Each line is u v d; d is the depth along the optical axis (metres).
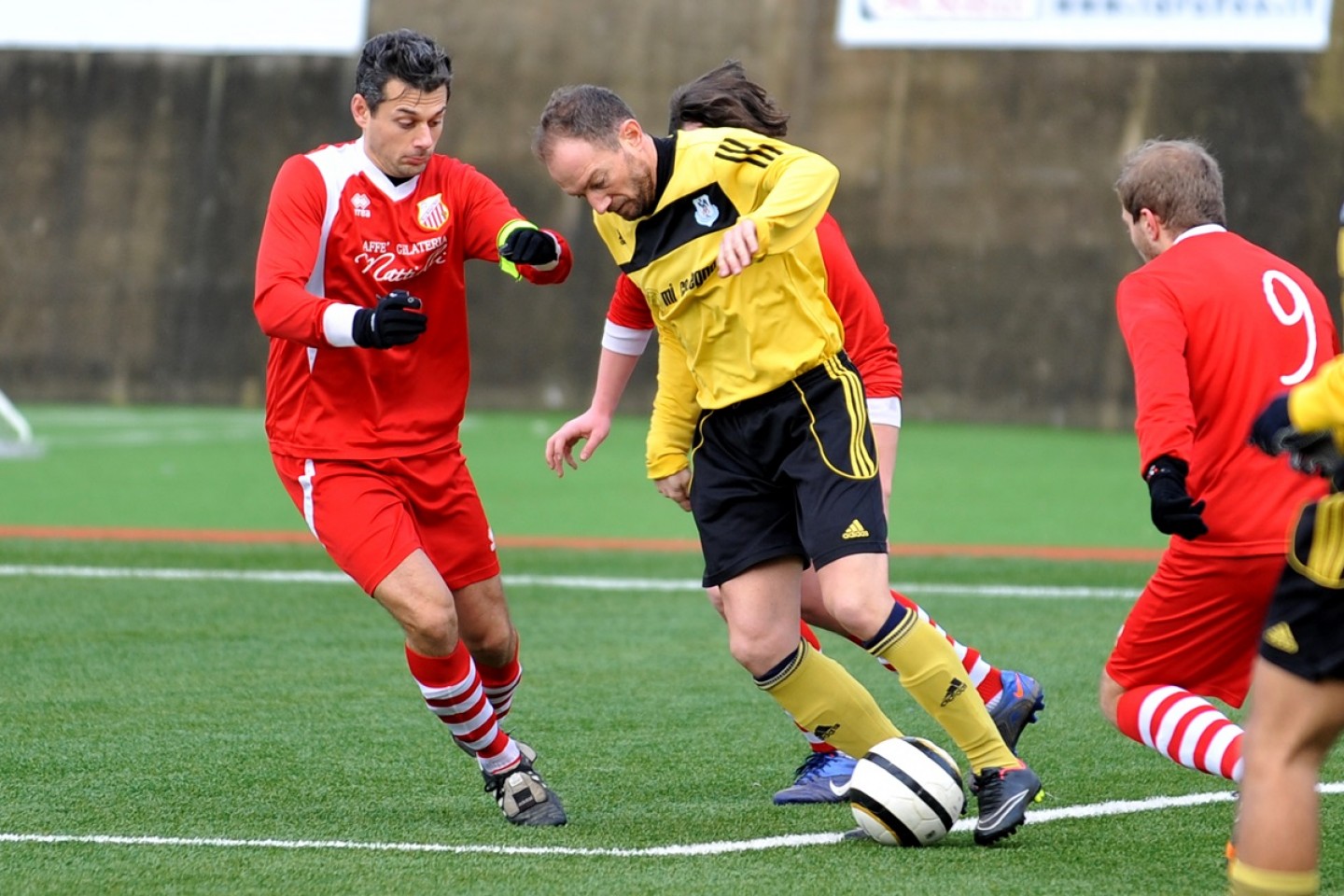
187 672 23.03
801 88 76.94
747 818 15.83
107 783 17.05
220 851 14.48
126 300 85.44
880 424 16.72
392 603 15.26
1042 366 73.81
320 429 15.91
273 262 15.13
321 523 15.78
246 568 32.97
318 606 28.77
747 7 77.69
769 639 15.03
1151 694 14.49
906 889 13.23
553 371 80.19
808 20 77.00
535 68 80.25
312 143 83.75
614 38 79.38
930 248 75.38
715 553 15.19
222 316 84.50
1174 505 12.80
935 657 14.34
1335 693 10.43
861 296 16.70
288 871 13.85
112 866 13.98
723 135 14.61
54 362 86.00
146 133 85.62
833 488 14.53
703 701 21.30
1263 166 70.88
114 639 25.53
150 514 42.53
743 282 14.57
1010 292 74.38
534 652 24.72
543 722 20.12
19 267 86.38
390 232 15.84
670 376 16.28
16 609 28.30
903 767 14.52
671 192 14.59
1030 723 19.72
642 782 17.31
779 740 19.16
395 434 15.96
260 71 84.56
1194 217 14.57
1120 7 73.38
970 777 17.69
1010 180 74.50
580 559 34.72
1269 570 13.63
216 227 84.69
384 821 15.66
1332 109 70.25
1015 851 14.42
